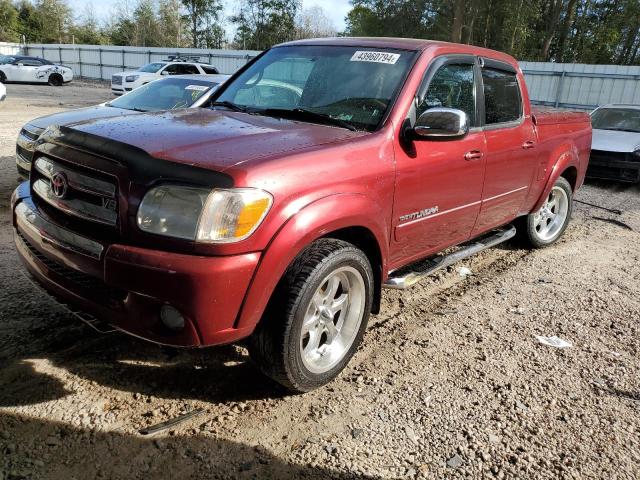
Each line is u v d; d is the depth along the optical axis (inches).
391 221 132.3
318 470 98.7
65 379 118.2
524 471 102.1
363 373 130.6
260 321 108.3
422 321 160.6
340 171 115.1
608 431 115.3
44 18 2667.3
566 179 241.6
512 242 236.5
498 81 177.3
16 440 99.7
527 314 169.9
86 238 104.0
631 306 180.9
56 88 1106.1
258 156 105.0
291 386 115.0
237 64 1305.4
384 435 109.0
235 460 99.6
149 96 287.6
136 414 109.4
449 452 105.7
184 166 98.3
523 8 1371.8
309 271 108.1
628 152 380.8
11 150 363.9
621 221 300.0
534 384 130.8
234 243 96.7
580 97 930.7
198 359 130.4
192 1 2201.0
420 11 1347.2
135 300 99.0
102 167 103.3
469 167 156.7
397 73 141.9
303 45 167.6
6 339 131.0
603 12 1598.2
